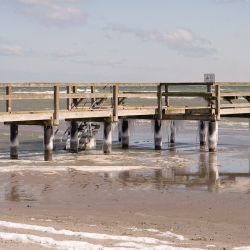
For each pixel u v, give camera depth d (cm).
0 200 1811
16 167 2439
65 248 1096
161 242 1239
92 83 2855
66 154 2989
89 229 1364
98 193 1945
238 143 3597
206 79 3114
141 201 1827
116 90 2950
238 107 3341
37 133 4197
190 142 3650
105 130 2995
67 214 1606
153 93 3186
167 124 3591
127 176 2281
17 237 1179
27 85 2569
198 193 1962
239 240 1338
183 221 1557
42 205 1741
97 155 2953
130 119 3494
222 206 1758
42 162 2641
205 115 3111
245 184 2134
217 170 2466
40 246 1109
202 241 1295
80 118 3050
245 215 1642
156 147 3266
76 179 2192
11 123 2797
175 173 2378
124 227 1433
